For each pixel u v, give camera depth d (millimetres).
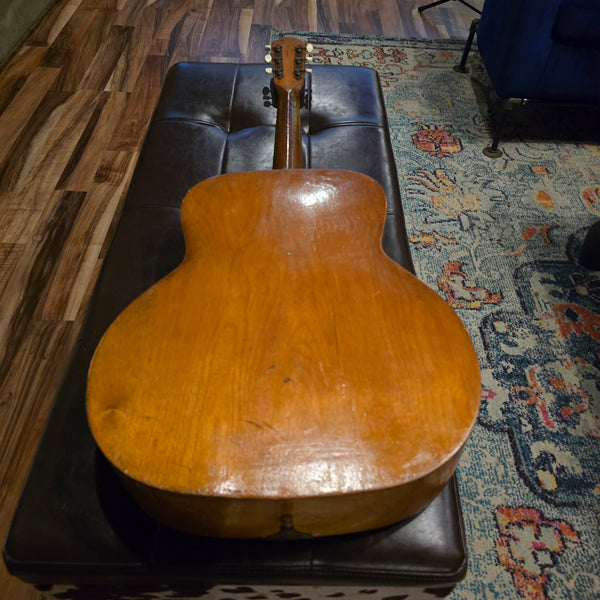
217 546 682
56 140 1877
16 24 2256
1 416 1205
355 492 547
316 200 899
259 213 876
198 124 1320
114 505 699
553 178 1821
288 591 759
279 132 1123
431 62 2312
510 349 1358
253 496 542
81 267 1508
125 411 607
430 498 654
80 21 2457
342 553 683
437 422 604
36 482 717
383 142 1305
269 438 583
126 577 674
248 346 672
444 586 699
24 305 1414
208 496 544
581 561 1031
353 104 1383
